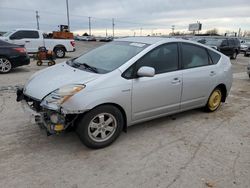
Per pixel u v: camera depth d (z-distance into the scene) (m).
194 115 5.16
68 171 3.07
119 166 3.21
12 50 9.47
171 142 3.91
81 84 3.35
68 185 2.81
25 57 9.84
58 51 15.95
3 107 5.25
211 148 3.76
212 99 5.21
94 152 3.53
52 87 3.45
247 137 4.20
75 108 3.22
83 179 2.92
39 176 2.95
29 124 4.37
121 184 2.86
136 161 3.33
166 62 4.21
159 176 3.03
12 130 4.12
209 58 5.03
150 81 3.91
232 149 3.75
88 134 3.47
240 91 7.64
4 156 3.34
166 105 4.28
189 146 3.80
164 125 4.56
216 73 5.05
